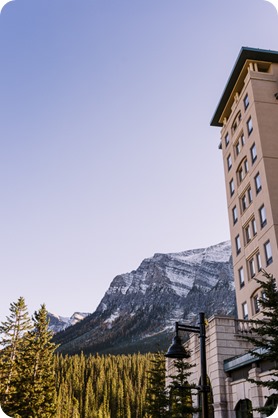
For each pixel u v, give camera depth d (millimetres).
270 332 20047
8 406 52125
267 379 23016
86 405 125000
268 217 37031
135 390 139000
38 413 53031
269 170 38344
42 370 57656
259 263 39062
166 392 37188
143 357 178500
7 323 61406
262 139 39688
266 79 42875
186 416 31516
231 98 48656
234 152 46969
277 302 20359
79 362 165750
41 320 61531
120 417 126438
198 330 15281
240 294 42531
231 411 26719
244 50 43281
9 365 58094
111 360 176250
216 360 28375
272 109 41469
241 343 28953
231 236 46125
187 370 35000
